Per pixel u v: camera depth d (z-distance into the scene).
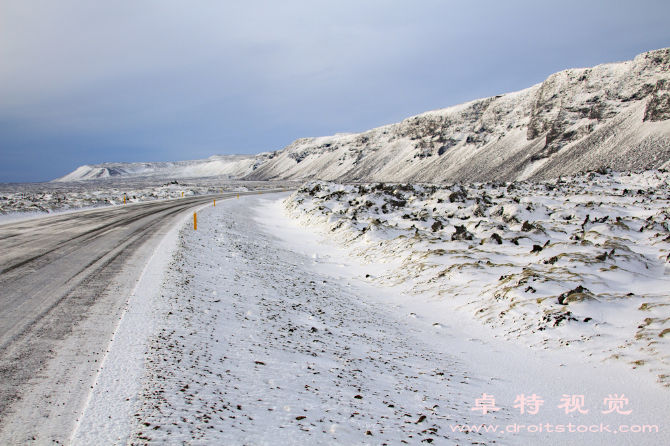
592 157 105.75
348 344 7.59
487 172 140.38
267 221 34.94
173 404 4.25
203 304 8.67
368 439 3.84
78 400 4.36
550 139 137.12
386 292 13.51
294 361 6.04
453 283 12.66
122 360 5.45
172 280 10.29
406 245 18.23
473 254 15.16
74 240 15.54
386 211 32.22
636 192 37.28
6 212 23.03
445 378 6.25
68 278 9.91
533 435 4.34
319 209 33.44
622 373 5.89
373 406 4.74
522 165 131.50
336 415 4.33
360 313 10.54
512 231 18.72
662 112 103.81
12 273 10.03
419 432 4.15
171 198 47.78
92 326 6.77
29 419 3.92
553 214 25.78
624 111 123.94
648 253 13.31
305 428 3.93
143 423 3.84
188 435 3.62
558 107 146.50
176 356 5.65
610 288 9.62
